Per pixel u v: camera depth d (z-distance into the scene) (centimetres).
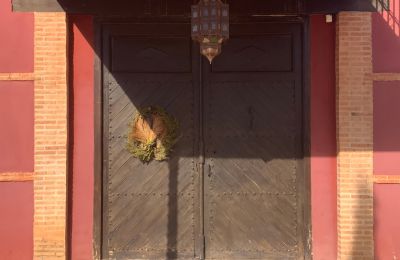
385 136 703
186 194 724
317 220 719
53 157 701
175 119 723
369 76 703
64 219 701
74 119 718
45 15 704
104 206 721
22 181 702
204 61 725
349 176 700
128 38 727
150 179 724
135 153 721
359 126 703
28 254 702
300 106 724
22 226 703
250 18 721
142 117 722
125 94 725
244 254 720
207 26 579
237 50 727
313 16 720
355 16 707
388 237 700
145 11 705
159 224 724
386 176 700
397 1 708
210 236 723
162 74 727
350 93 704
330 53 720
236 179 725
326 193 719
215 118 725
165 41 728
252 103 725
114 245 722
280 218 723
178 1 706
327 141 719
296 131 724
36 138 700
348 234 699
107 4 703
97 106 718
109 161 723
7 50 704
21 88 704
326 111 720
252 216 723
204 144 724
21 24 707
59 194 700
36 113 701
